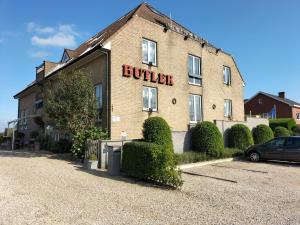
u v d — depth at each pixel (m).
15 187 7.88
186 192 8.04
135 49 16.70
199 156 13.93
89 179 9.38
